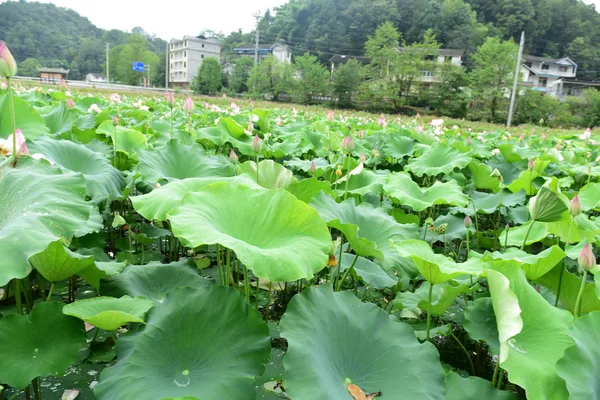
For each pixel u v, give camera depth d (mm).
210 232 1845
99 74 96688
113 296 2316
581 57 81625
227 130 6410
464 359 2730
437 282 2199
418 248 2213
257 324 1945
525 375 1695
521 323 1674
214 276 3607
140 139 4906
